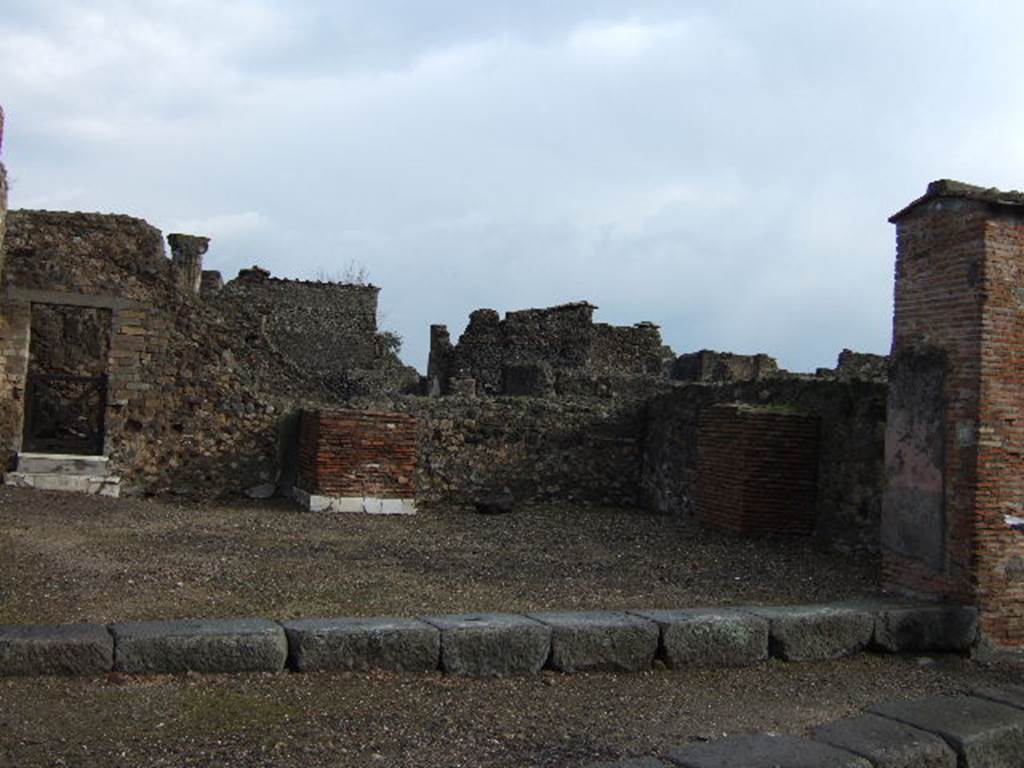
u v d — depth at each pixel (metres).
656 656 7.09
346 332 37.75
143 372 14.46
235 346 14.98
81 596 7.36
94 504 12.78
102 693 5.61
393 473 13.92
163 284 14.62
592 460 15.83
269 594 7.87
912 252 8.86
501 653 6.66
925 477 8.57
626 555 10.85
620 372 27.92
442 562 9.93
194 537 10.70
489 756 5.30
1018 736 6.14
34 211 14.14
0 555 8.72
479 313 31.22
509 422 15.56
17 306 13.91
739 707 6.43
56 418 16.64
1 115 12.31
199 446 14.59
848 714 6.43
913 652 7.91
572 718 5.99
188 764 4.85
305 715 5.63
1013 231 8.30
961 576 8.20
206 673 6.05
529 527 13.06
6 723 5.10
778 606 7.88
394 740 5.41
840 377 12.87
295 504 14.23
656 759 5.27
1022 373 8.32
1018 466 8.30
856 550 11.03
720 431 12.38
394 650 6.45
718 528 12.34
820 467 11.84
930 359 8.59
